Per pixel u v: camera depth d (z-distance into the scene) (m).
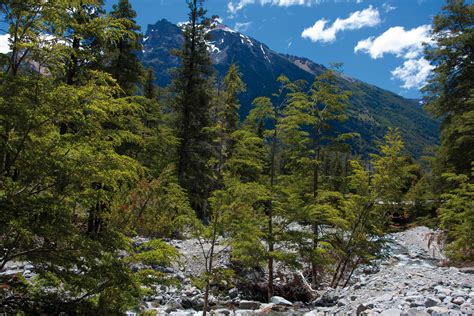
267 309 9.91
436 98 26.80
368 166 15.12
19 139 4.85
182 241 16.34
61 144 5.00
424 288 9.39
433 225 20.14
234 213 8.88
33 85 4.74
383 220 15.02
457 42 24.72
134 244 13.21
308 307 10.43
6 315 4.65
